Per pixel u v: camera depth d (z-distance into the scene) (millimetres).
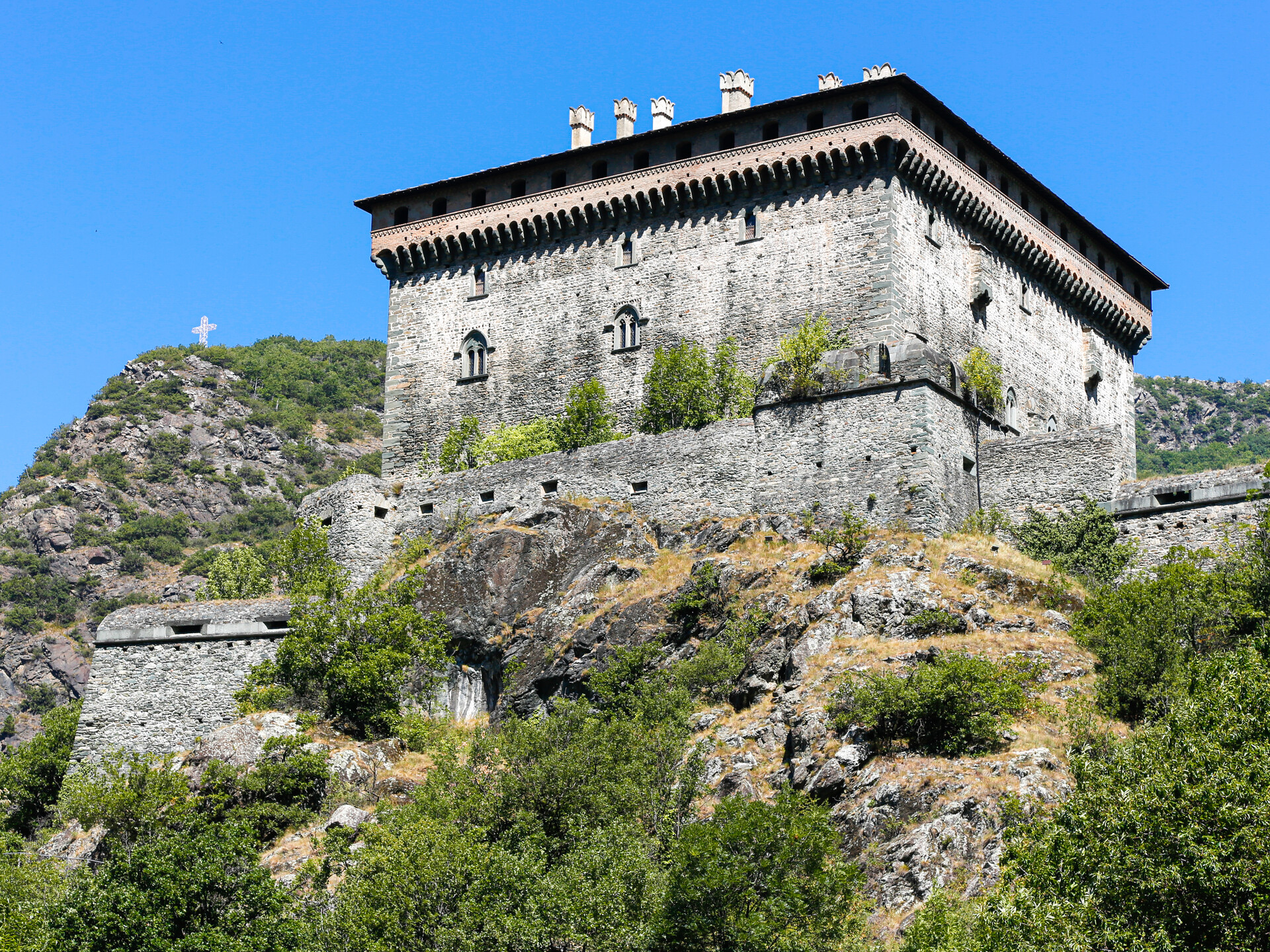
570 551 69250
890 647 57500
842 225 74125
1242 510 61625
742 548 65250
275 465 189125
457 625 68750
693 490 68812
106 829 58406
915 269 74062
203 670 67188
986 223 78938
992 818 47812
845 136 74125
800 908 44531
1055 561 62656
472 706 67500
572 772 53594
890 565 61156
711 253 77188
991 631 57719
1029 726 52125
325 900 51656
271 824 58031
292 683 64562
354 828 56562
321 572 71812
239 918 48719
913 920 45312
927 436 64438
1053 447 66188
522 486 73188
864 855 48625
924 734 52312
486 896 48219
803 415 67312
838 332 73000
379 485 75812
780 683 58469
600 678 61594
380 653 64688
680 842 47281
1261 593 55469
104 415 191125
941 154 75938
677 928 45062
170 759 62188
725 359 73375
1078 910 36062
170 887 48812
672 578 65312
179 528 174125
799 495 66438
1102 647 54875
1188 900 35844
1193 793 36938
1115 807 37812
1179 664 52469
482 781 55438
